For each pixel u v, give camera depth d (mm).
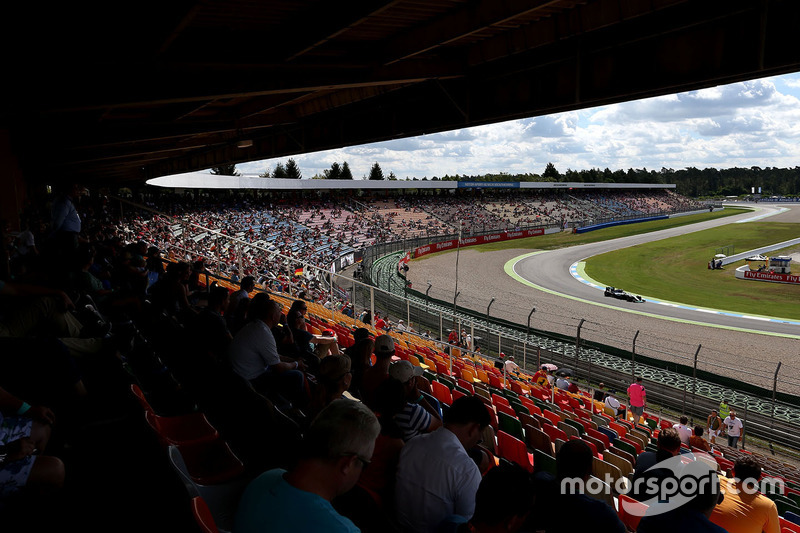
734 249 62406
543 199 99188
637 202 115938
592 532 2609
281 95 10047
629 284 42656
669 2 5629
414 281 40969
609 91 7688
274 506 1904
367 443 1958
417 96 10984
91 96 5680
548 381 16594
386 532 2865
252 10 5770
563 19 6918
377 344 4867
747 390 17422
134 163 22625
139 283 8352
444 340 23125
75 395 4051
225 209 53688
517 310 32344
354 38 7559
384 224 63594
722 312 32781
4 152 13492
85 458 3525
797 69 5902
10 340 3961
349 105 12844
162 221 35281
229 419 4234
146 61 5566
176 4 4340
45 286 4938
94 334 5133
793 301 36219
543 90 8656
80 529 2766
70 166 21234
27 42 4863
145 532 2775
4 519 2660
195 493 2408
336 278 37062
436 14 6668
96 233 14805
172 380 5289
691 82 6766
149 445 3395
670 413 16875
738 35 6250
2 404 3035
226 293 5672
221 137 16656
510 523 2113
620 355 21031
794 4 5691
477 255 56531
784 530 5836
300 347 7859
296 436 3592
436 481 2904
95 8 4691
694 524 2924
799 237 73125
